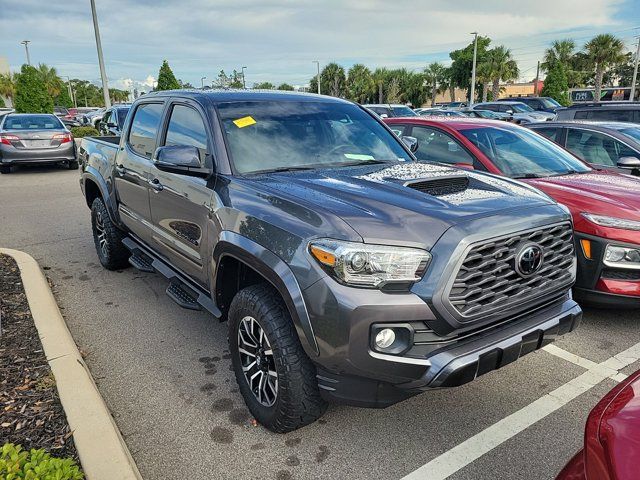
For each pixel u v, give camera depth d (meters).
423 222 2.50
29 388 3.08
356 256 2.35
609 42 46.78
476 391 3.38
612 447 1.51
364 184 3.04
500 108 24.19
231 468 2.69
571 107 10.27
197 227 3.45
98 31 21.56
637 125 6.83
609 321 4.44
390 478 2.61
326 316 2.39
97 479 2.33
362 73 63.19
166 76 30.16
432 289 2.36
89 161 5.82
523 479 2.59
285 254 2.58
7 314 4.14
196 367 3.71
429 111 24.42
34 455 2.17
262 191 2.98
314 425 3.04
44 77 69.44
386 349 2.39
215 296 3.29
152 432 2.99
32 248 6.78
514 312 2.67
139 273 5.74
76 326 4.39
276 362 2.68
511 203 2.83
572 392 3.35
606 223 4.03
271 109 3.85
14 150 13.23
